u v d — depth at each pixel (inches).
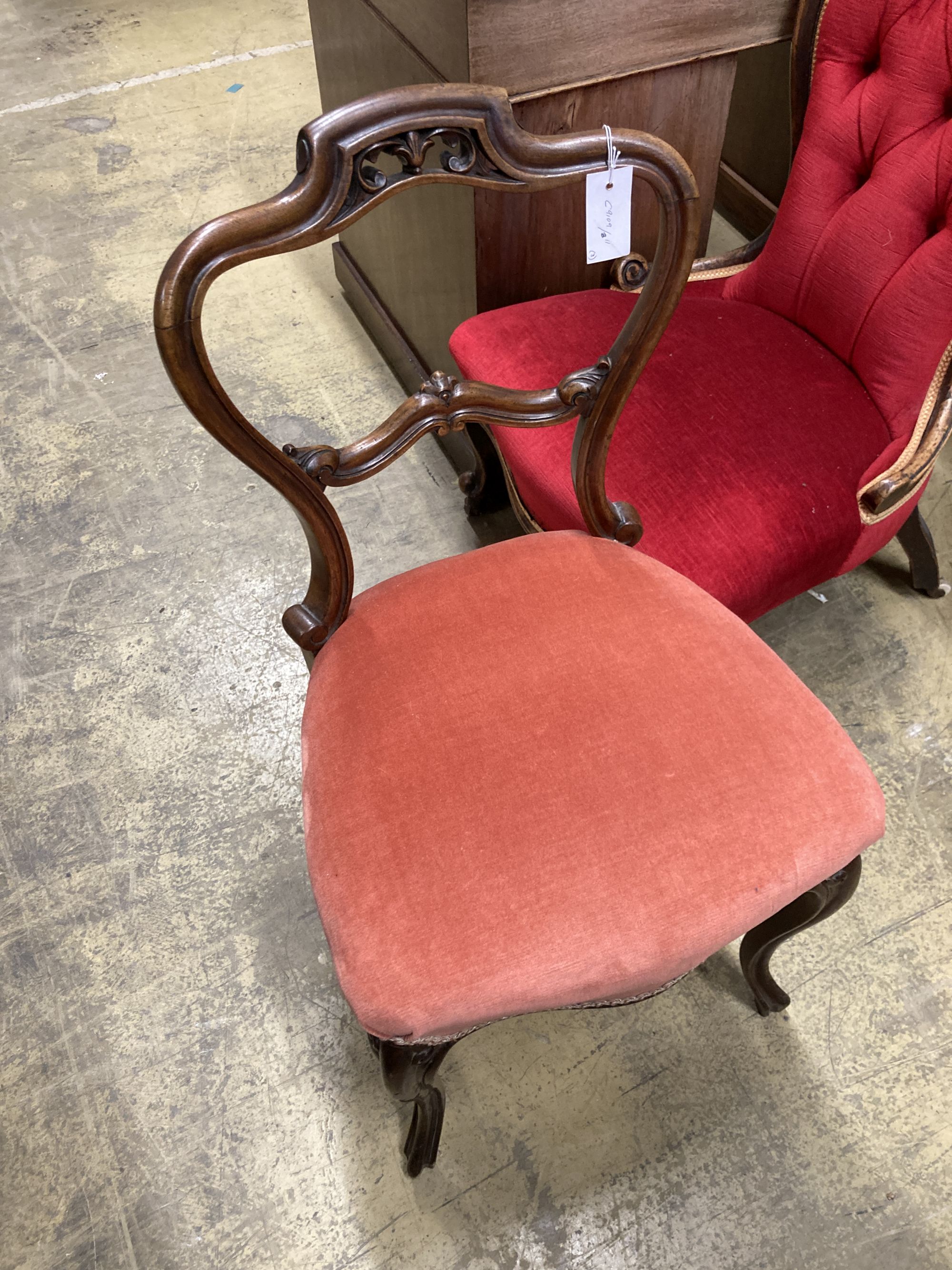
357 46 55.8
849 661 53.8
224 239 23.6
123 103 103.0
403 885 27.6
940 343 40.8
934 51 37.6
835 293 43.7
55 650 56.4
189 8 120.2
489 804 28.7
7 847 48.1
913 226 40.2
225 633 57.2
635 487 40.5
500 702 31.0
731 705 31.0
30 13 119.5
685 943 27.3
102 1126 39.8
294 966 44.2
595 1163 38.7
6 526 63.1
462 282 53.8
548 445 43.6
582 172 26.7
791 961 43.6
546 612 33.7
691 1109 39.9
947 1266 35.8
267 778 50.6
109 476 66.0
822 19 41.6
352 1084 40.8
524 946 26.7
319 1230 37.4
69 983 43.7
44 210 88.7
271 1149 39.2
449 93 24.2
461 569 35.8
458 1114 40.1
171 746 51.9
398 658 32.7
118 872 47.3
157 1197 38.1
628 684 31.4
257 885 46.8
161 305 23.6
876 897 45.2
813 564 40.5
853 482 40.9
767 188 77.7
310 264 82.8
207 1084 40.9
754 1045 41.4
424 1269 36.4
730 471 40.5
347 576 33.6
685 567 38.7
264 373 72.9
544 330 46.7
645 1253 36.5
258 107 101.7
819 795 29.4
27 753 51.8
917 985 42.7
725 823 28.6
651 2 43.7
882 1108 39.6
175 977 43.9
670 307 30.3
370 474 30.9
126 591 59.3
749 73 73.0
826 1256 36.2
